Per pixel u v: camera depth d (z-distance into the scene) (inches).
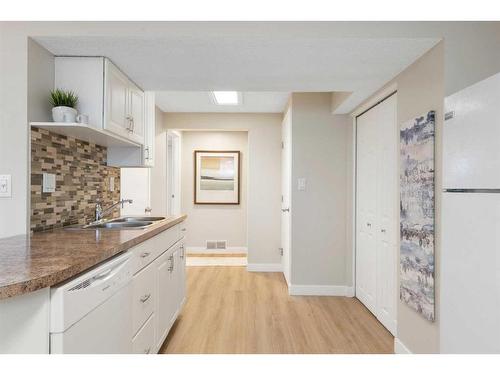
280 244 181.5
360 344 96.0
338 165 142.7
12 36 69.7
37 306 40.1
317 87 103.4
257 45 72.9
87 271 49.3
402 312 88.0
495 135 47.2
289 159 149.4
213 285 154.6
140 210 161.2
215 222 226.4
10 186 69.4
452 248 58.0
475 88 51.7
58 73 79.8
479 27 69.6
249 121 182.4
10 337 39.0
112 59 81.6
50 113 78.2
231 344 95.4
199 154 224.8
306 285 142.8
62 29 69.9
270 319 114.9
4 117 69.4
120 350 58.1
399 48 74.4
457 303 56.4
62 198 83.8
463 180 54.9
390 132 104.1
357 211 138.1
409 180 82.5
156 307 83.7
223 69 87.7
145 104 112.5
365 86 102.3
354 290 140.3
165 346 93.9
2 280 37.4
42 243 60.6
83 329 45.7
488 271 48.6
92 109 80.0
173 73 91.0
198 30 68.9
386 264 107.2
